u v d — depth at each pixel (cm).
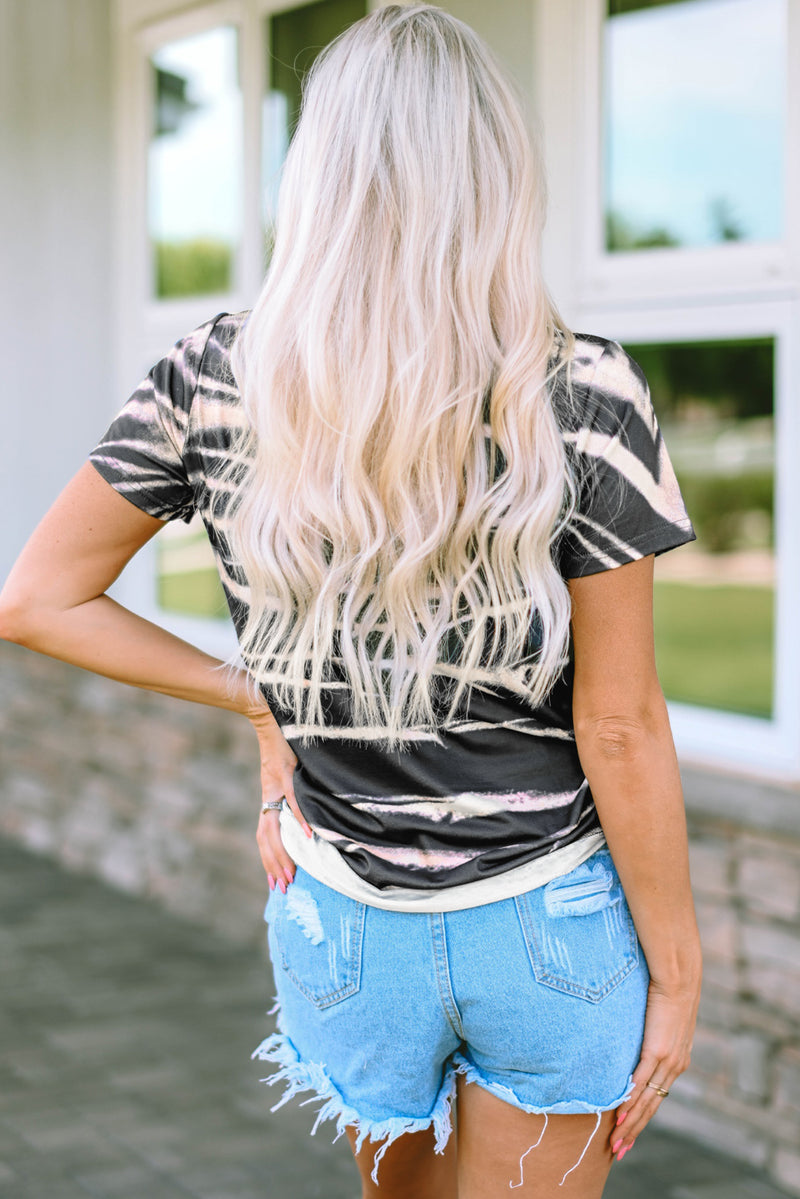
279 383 116
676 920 125
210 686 134
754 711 299
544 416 113
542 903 121
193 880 439
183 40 440
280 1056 136
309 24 392
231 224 425
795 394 284
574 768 124
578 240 322
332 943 126
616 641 118
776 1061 271
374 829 124
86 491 129
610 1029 123
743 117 290
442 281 112
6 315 524
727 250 295
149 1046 336
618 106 315
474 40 119
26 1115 296
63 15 483
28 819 527
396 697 118
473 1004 122
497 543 113
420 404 111
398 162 113
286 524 116
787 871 267
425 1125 130
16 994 372
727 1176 271
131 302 466
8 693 539
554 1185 129
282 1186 267
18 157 509
